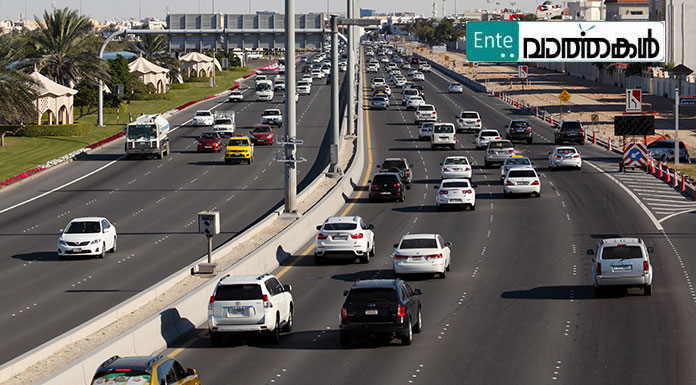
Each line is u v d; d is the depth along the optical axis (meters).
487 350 48.31
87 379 40.78
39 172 139.75
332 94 127.19
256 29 173.50
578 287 65.25
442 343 50.19
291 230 84.75
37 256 83.56
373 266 76.25
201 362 47.09
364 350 49.06
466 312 58.12
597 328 52.84
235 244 78.56
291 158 94.19
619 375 42.88
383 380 42.81
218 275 62.03
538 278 68.88
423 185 125.75
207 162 150.25
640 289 64.69
